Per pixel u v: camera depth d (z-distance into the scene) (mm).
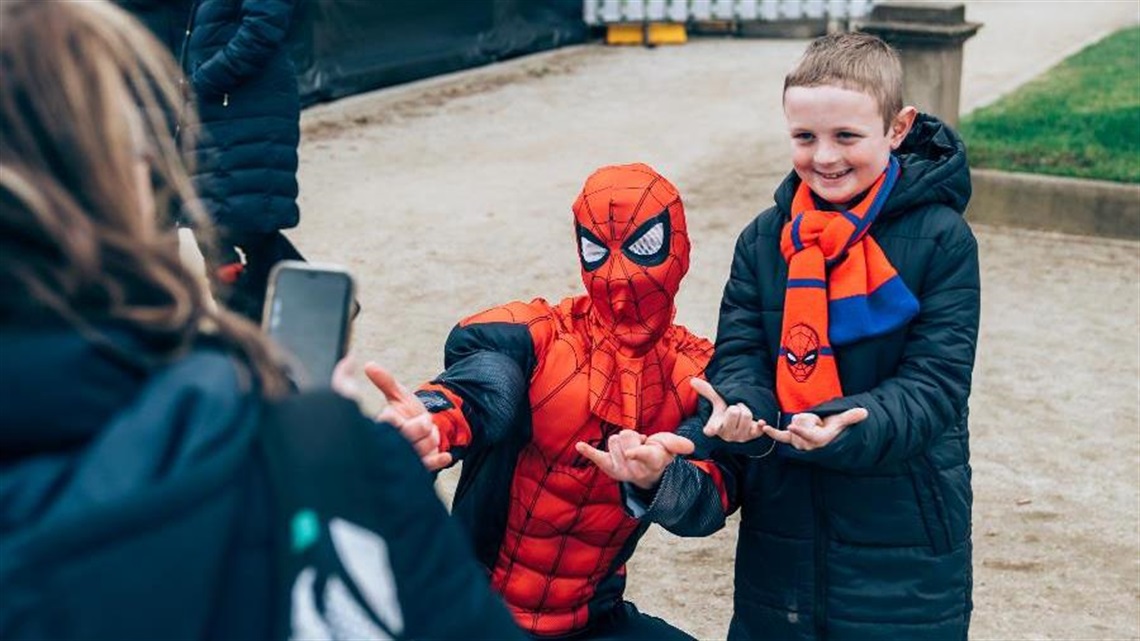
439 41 12281
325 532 1155
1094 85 10500
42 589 1028
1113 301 6797
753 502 2854
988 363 6031
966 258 2693
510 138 10281
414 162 9648
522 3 13156
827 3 13641
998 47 12859
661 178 2771
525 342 2729
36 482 1079
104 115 1143
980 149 8516
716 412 2549
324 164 9602
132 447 1080
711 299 6879
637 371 2738
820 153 2664
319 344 1427
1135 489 4930
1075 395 5707
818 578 2811
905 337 2709
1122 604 4242
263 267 5715
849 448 2566
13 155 1111
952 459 2764
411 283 7180
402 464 1299
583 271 2764
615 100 11430
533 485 2781
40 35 1136
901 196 2678
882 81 2648
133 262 1134
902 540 2764
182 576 1063
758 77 12180
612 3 13609
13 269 1075
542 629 2859
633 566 4504
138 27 1229
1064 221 7805
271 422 1177
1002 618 4172
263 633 1129
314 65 11211
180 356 1164
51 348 1076
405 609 1288
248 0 5293
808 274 2684
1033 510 4789
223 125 5430
